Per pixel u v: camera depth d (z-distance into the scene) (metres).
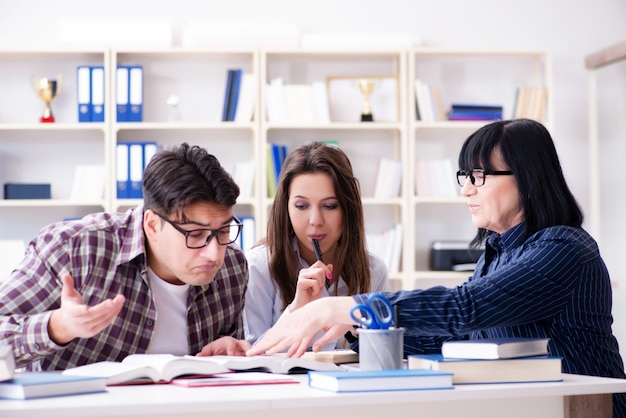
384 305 1.70
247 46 4.47
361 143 4.76
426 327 1.68
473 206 1.97
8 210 4.55
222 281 2.09
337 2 4.75
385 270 2.70
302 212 2.43
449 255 4.60
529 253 1.79
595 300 1.84
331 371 1.59
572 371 1.81
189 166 1.78
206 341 2.06
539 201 1.89
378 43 4.58
